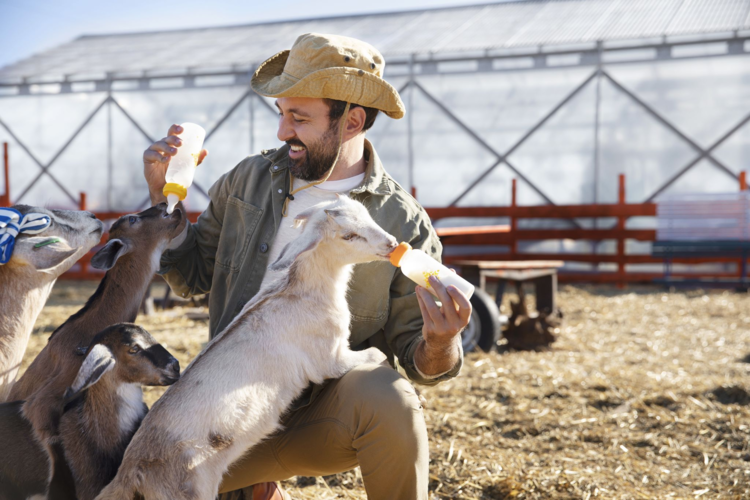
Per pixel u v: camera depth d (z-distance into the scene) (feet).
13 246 8.98
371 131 45.85
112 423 8.23
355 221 7.98
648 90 41.47
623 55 41.73
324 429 7.81
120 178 49.96
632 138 41.83
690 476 12.22
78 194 50.70
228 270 9.31
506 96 43.78
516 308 22.56
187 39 57.16
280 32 55.06
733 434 14.05
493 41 43.93
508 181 43.86
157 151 9.66
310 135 8.61
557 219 41.70
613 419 14.90
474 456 12.78
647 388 17.01
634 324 27.04
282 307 7.97
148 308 27.63
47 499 8.12
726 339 24.32
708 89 40.52
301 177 8.92
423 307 7.57
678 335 25.03
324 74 8.27
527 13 49.67
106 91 49.85
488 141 44.09
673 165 41.22
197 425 7.22
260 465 8.38
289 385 7.82
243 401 7.43
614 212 38.65
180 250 9.95
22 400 8.69
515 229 40.22
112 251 9.20
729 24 39.60
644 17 44.04
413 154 45.27
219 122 47.96
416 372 8.45
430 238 9.36
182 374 7.57
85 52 56.59
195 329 24.82
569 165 42.83
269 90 8.70
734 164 40.22
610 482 11.82
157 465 7.07
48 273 9.35
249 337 7.75
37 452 8.18
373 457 7.44
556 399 16.21
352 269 8.68
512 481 11.58
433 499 11.18
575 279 39.32
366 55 8.79
